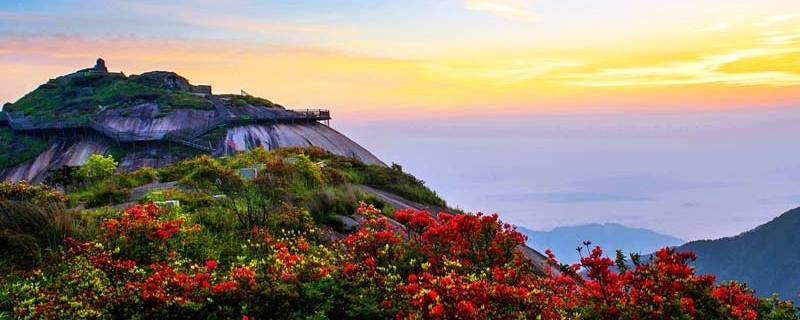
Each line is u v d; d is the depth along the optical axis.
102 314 6.90
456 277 7.59
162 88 87.88
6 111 90.44
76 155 65.62
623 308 7.15
